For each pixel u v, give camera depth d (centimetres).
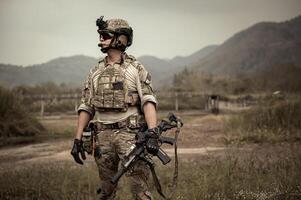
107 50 415
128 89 404
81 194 653
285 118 1548
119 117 404
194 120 2453
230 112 3153
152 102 400
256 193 620
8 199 648
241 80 8500
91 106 420
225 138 1423
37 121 1981
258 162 920
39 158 1181
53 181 725
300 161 832
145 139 382
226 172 748
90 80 419
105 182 417
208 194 618
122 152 400
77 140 414
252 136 1400
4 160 1154
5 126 1786
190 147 1333
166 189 657
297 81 8131
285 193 611
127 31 413
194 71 9238
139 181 395
